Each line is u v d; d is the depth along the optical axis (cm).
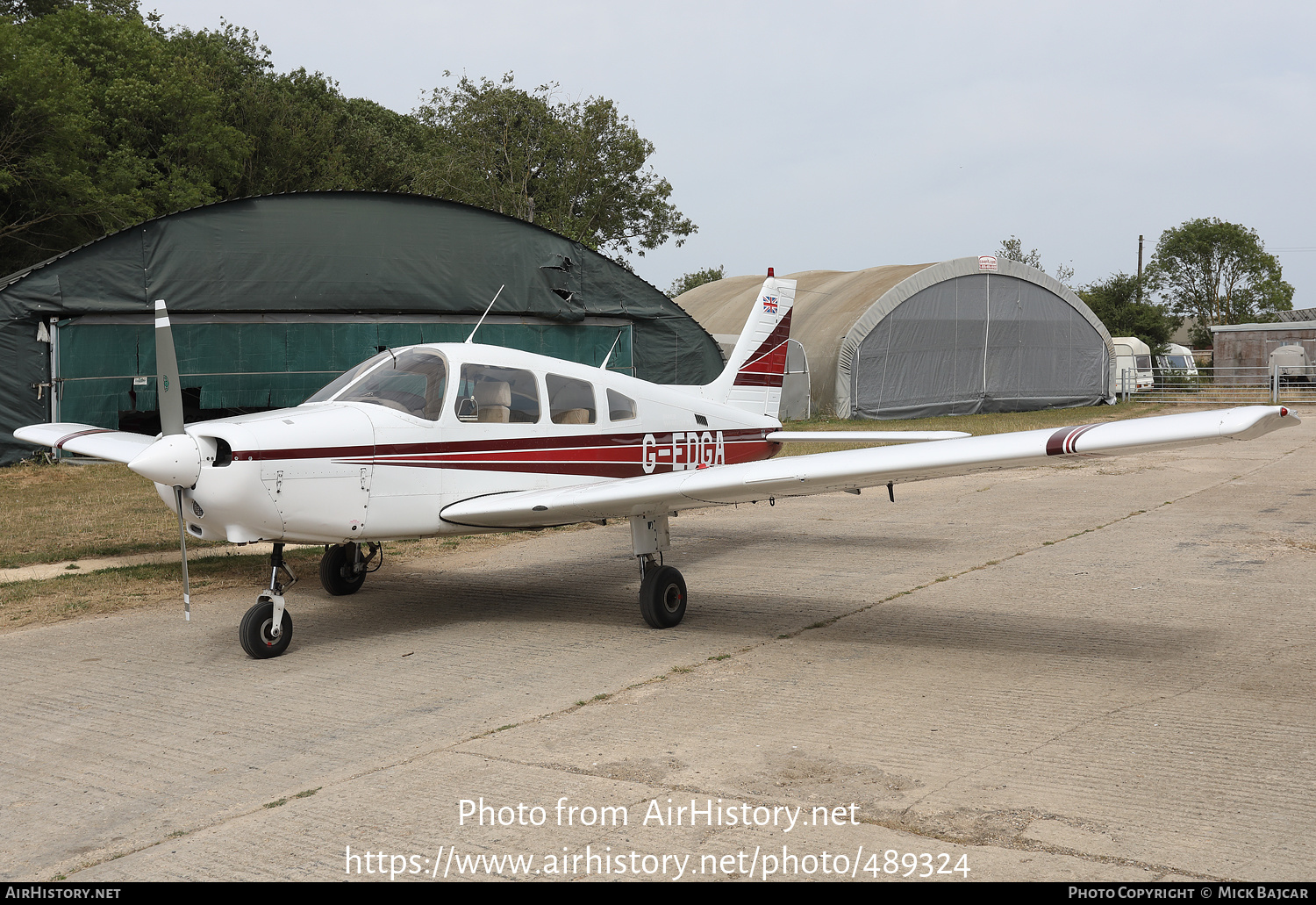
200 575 780
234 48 4562
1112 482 1247
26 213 2666
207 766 387
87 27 3303
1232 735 393
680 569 786
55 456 1459
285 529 543
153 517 1040
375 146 4531
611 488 582
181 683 502
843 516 1049
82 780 376
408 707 455
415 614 652
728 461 820
